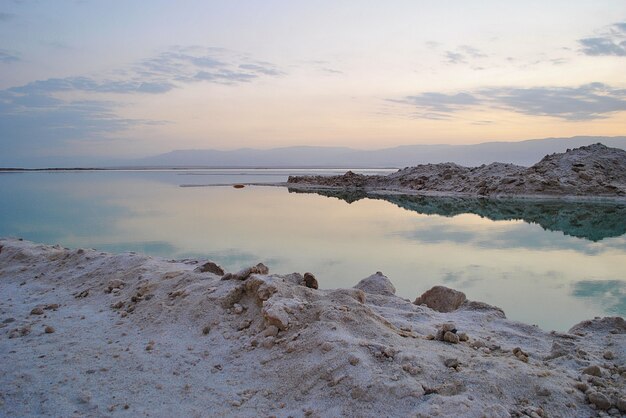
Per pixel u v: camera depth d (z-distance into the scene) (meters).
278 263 11.07
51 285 7.54
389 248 13.00
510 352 4.54
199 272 6.70
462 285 9.20
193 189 37.81
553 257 11.80
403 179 38.53
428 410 3.22
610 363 4.38
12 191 34.44
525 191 27.45
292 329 4.64
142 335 5.07
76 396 3.73
